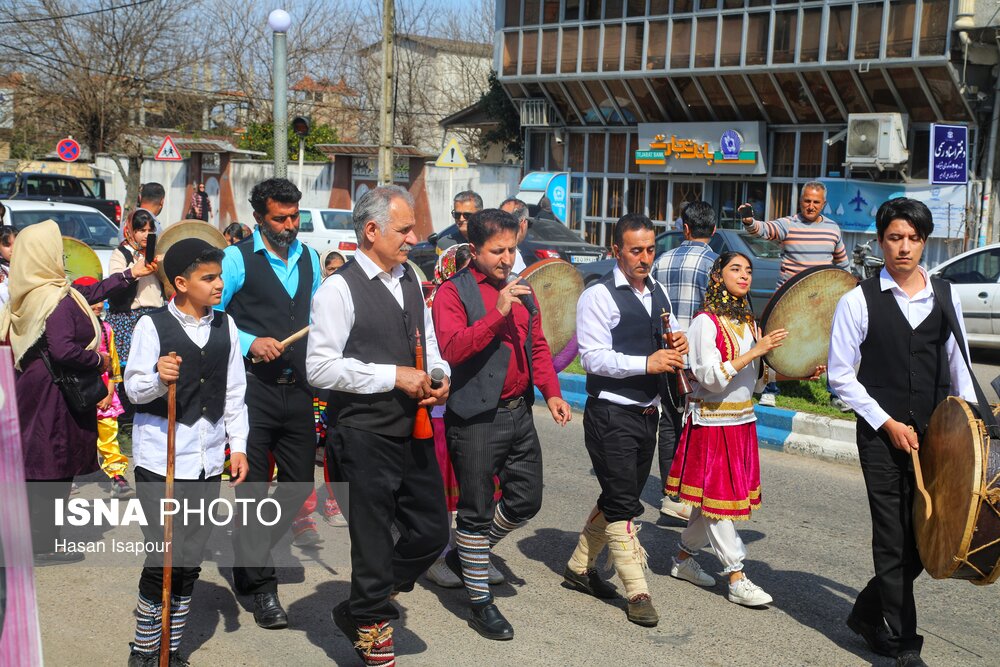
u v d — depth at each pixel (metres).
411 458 4.19
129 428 8.52
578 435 9.25
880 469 4.34
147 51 33.75
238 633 4.81
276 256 5.02
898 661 4.34
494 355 4.69
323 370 4.00
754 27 22.66
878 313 4.36
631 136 26.27
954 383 4.39
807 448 8.44
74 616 4.97
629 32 25.03
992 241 20.08
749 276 5.11
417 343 4.22
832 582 5.67
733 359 5.04
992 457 3.82
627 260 4.99
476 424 4.70
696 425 5.18
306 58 44.41
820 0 21.34
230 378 4.41
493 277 4.83
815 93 22.16
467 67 46.09
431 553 4.29
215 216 33.94
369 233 4.12
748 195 24.16
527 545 6.24
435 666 4.49
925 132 20.80
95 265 9.77
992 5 18.86
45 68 32.97
